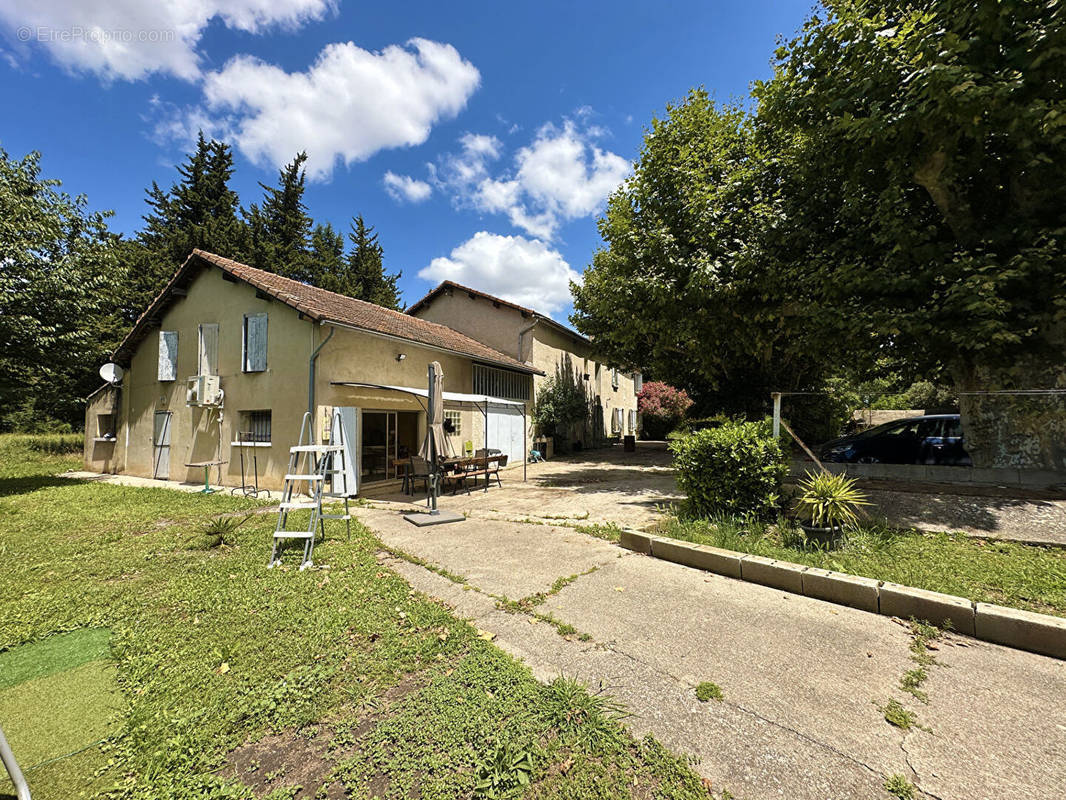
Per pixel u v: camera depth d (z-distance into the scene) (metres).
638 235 12.07
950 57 5.86
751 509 6.50
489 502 10.01
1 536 7.16
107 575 5.31
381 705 2.82
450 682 3.01
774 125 9.41
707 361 12.42
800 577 4.50
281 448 11.40
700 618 3.96
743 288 9.45
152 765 2.33
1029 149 6.23
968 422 7.52
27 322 11.98
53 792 2.20
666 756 2.33
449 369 15.68
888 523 6.11
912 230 6.97
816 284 8.30
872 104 6.75
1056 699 2.78
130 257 25.34
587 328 20.45
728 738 2.46
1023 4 5.56
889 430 9.12
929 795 2.06
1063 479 6.45
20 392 14.40
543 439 20.41
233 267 12.49
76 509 9.15
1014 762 2.25
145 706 2.84
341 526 7.58
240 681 3.09
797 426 14.30
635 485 11.91
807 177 8.73
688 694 2.86
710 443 6.79
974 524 5.82
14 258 11.78
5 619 4.15
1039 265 6.11
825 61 7.60
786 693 2.86
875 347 8.54
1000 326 6.11
